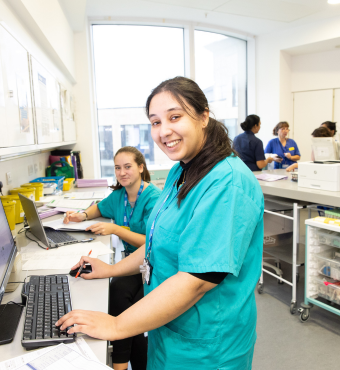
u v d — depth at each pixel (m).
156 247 0.85
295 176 2.47
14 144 1.38
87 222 1.80
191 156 0.85
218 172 0.75
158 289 0.72
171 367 0.82
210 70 5.07
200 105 0.78
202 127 0.82
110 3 3.83
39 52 2.04
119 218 1.85
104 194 2.65
